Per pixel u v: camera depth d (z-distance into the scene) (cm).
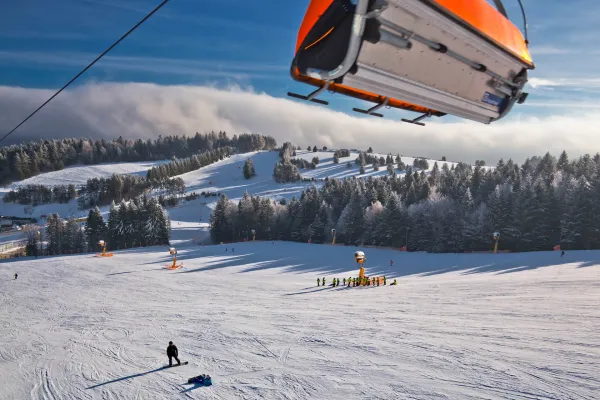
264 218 10219
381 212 7712
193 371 1652
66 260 7188
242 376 1562
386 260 5834
